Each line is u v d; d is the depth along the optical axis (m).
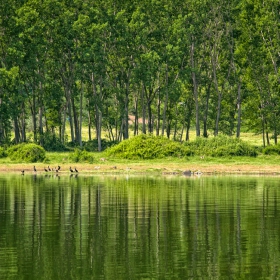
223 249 69.50
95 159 193.00
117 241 73.62
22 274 60.41
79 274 60.28
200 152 195.88
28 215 91.94
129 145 195.38
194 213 93.00
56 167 180.75
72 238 75.31
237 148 196.25
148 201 106.38
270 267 62.25
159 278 58.91
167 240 73.94
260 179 150.88
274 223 84.38
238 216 90.06
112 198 110.44
